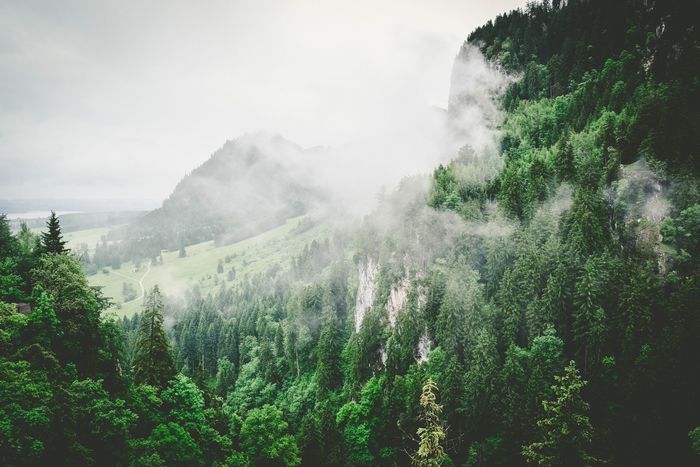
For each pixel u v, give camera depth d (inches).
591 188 2832.2
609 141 3137.3
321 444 2241.6
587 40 5221.5
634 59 4360.2
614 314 2236.7
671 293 2239.2
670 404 1894.7
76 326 1788.9
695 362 1898.4
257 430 1903.3
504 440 2107.5
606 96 4001.0
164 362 1973.4
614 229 2706.7
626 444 1935.3
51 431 1139.9
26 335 1581.0
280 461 1886.1
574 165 3233.3
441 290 3174.2
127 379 2143.2
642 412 1962.4
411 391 2493.8
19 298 1927.9
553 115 4515.3
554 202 3088.1
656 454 1862.7
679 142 2684.5
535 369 2094.0
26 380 1241.4
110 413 1342.3
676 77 3454.7
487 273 3090.6
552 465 1542.8
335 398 3769.7
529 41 6161.4
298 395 4055.1
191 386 1817.2
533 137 4564.5
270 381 4576.8
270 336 5423.2
